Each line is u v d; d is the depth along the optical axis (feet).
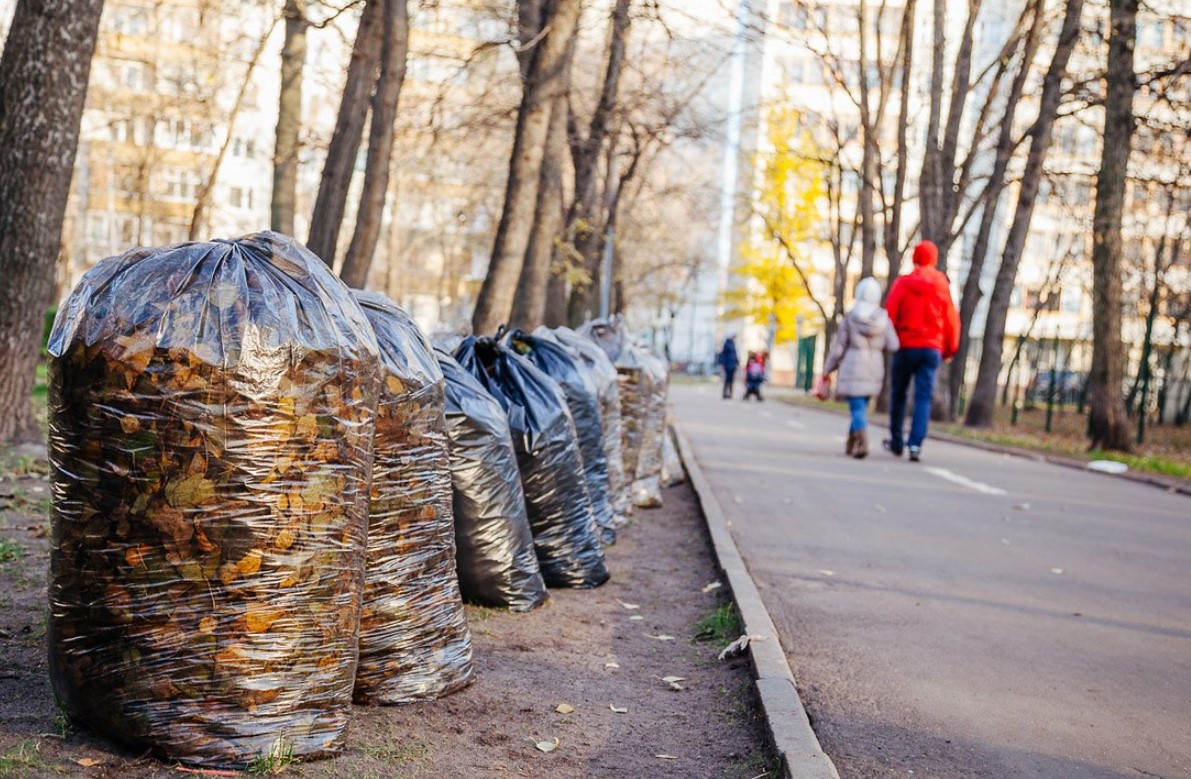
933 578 24.61
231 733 11.03
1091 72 84.07
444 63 55.62
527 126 41.52
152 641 10.86
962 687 16.70
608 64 67.21
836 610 21.31
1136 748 14.33
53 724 11.75
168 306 10.90
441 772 11.94
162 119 90.12
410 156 82.02
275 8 54.90
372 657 13.71
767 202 149.59
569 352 27.02
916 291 51.16
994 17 140.67
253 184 187.73
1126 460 57.62
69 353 10.88
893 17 172.14
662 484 38.68
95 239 169.89
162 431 10.69
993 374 88.63
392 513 13.74
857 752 13.82
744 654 17.60
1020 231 87.45
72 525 11.01
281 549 11.09
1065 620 21.15
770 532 30.01
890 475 44.91
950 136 94.53
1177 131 69.21
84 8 31.63
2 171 31.91
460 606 14.97
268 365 10.96
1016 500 38.40
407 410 13.82
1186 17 69.77
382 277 220.02
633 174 87.81
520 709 14.51
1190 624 21.18
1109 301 62.13
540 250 50.62
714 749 13.73
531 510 21.67
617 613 20.51
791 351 249.34
